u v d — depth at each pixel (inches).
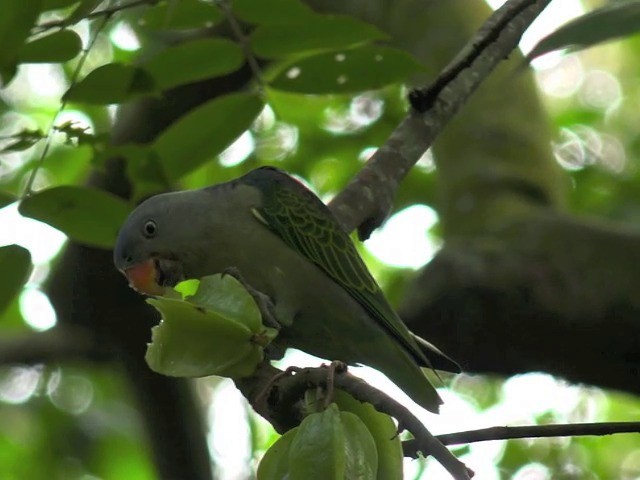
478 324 398.6
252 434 641.0
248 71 447.2
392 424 207.5
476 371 415.5
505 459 637.9
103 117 573.3
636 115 722.8
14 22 243.1
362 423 193.6
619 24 223.5
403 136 310.2
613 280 400.2
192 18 286.7
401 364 295.0
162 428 537.3
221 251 292.4
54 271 499.2
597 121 703.1
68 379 717.9
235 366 219.5
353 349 301.6
